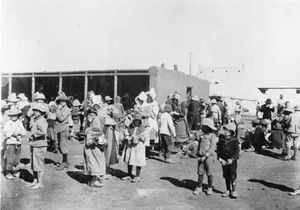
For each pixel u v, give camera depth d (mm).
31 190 7184
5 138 8141
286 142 11609
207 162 7180
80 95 23969
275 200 6906
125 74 19125
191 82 22266
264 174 9336
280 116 13547
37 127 7258
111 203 6496
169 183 8109
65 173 8734
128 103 21047
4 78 21438
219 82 39812
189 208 6297
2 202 6273
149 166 10000
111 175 8781
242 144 13570
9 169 7980
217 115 14266
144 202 6605
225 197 7086
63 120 9172
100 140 7316
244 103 35188
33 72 21141
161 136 10672
